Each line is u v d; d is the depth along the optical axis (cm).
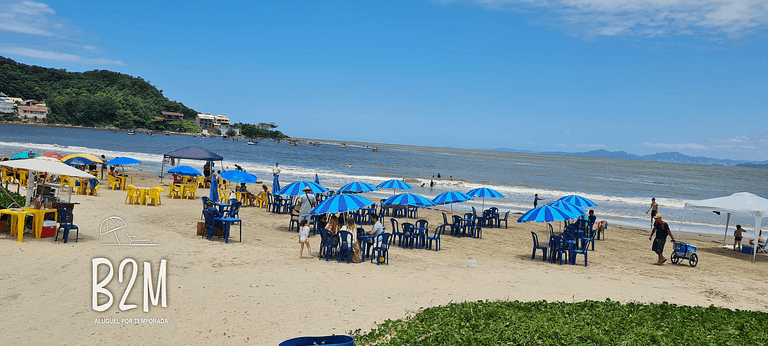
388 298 911
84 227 1440
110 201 2048
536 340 604
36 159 1280
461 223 2067
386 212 2444
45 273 941
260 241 1453
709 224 2884
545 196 4166
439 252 1491
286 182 3806
